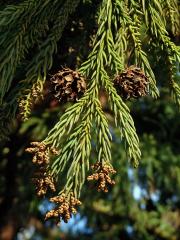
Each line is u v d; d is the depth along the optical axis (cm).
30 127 141
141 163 164
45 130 140
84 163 38
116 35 43
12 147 140
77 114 39
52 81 40
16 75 47
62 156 39
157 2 44
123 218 189
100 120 39
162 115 166
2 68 42
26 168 150
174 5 48
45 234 205
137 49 43
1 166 152
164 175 169
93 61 41
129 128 39
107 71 42
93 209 177
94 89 40
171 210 196
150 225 188
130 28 43
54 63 52
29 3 43
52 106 134
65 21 44
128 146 39
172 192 184
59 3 44
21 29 43
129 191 160
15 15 43
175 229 196
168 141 171
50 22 48
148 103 162
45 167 38
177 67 45
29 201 160
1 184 159
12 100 43
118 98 40
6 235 173
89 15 50
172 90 45
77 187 38
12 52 43
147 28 44
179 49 44
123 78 40
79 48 51
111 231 190
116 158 152
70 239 200
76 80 40
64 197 37
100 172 38
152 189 174
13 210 167
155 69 49
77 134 39
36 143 38
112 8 43
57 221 37
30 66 44
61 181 112
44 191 38
